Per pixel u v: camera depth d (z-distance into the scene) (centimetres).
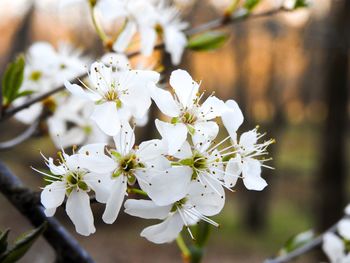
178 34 29
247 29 155
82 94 19
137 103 19
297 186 195
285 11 30
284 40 158
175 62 28
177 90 19
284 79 184
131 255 121
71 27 105
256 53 174
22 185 20
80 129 29
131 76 19
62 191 18
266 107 179
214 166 19
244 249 142
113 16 26
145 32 27
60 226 21
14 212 110
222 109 19
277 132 177
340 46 106
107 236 129
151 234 19
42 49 30
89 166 18
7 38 121
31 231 18
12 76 23
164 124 18
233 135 19
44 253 72
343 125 123
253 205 160
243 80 171
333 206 121
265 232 158
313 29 109
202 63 178
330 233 29
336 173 122
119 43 26
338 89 122
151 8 27
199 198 19
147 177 18
